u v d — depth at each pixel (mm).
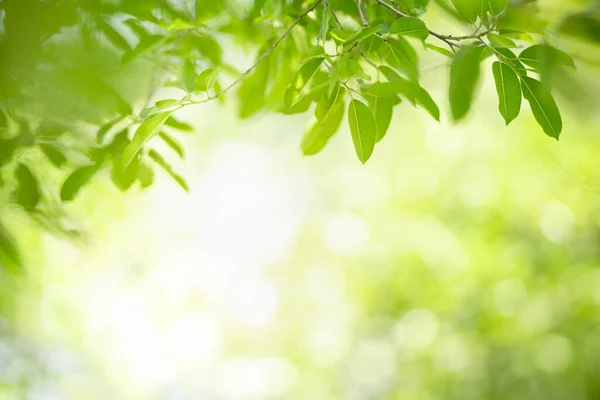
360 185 6539
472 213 5184
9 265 1689
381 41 1172
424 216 5512
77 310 4812
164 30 1551
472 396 5035
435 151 5484
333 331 6711
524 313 4695
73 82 978
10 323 3678
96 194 3096
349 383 6383
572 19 1042
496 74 1090
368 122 1069
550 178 4680
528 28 1064
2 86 1012
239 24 1634
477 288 4988
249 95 1676
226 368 7613
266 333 7570
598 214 4504
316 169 8508
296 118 8867
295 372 6785
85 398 5383
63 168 1502
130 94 1144
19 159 1453
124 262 6008
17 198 1478
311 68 1079
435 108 1285
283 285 7434
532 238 4984
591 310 4383
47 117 1211
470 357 5129
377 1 1171
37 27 976
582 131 4188
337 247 6633
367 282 5805
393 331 5730
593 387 4426
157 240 6582
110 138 1365
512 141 4945
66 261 4227
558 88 1087
